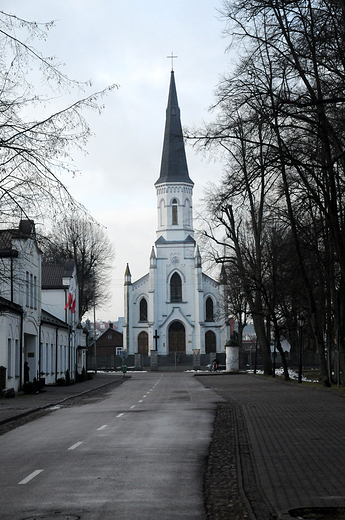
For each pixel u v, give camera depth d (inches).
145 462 454.6
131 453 498.0
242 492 348.8
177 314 3961.6
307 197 986.7
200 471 419.2
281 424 671.1
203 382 1872.5
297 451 482.9
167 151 4220.0
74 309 2240.4
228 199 776.9
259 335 2106.3
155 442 563.2
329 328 1535.4
